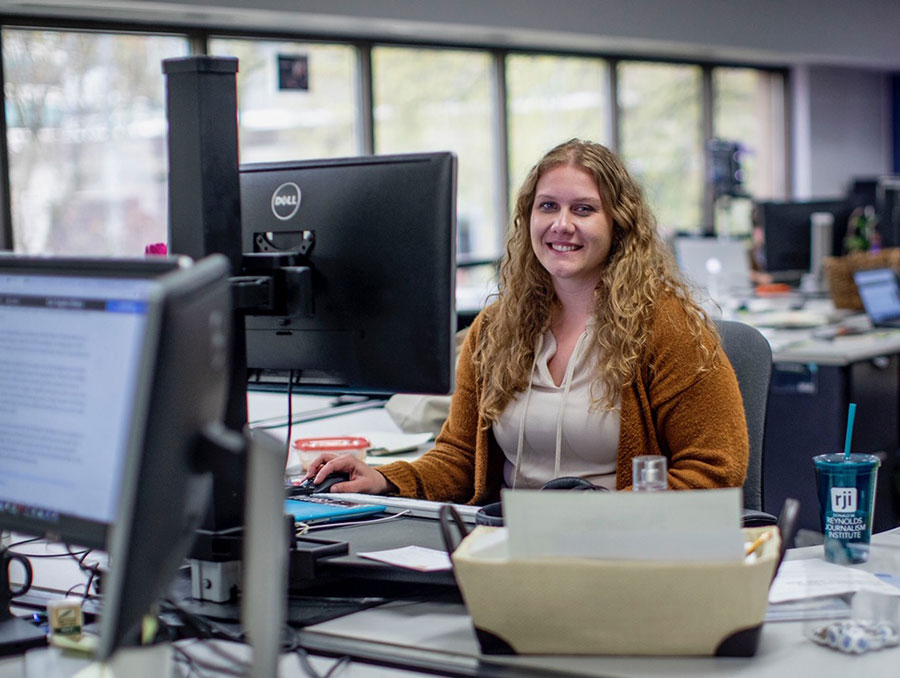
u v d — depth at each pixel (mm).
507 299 2088
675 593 1183
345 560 1480
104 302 1159
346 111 6152
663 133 8055
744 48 7832
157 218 5387
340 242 1638
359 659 1285
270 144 5836
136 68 5262
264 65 5766
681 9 7348
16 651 1322
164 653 1165
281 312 1610
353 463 1952
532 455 2037
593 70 7539
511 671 1215
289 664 1274
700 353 1921
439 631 1359
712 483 1838
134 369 1132
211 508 1431
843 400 3756
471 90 6793
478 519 1538
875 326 4211
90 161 5137
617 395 1944
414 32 6184
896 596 1359
